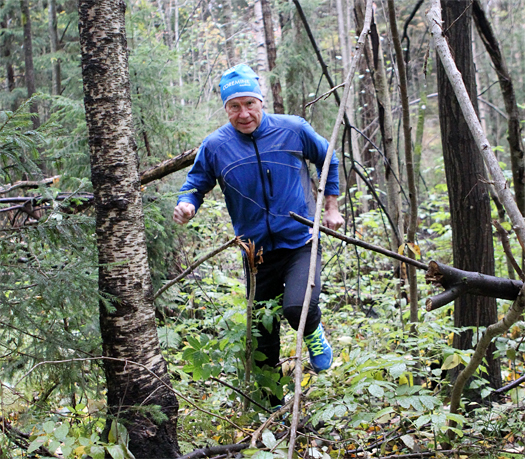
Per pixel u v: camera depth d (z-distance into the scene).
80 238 2.45
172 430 2.32
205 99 12.56
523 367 3.62
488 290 2.12
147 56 5.35
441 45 2.06
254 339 2.81
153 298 2.40
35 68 9.76
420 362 2.85
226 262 5.88
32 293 2.26
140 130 5.19
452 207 3.41
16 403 2.25
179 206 2.99
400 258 2.30
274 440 1.93
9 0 10.34
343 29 11.47
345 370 2.46
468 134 3.29
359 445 2.55
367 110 9.50
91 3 2.29
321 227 2.23
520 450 2.46
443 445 2.47
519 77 14.36
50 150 4.55
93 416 2.33
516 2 14.90
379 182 7.71
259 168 2.94
